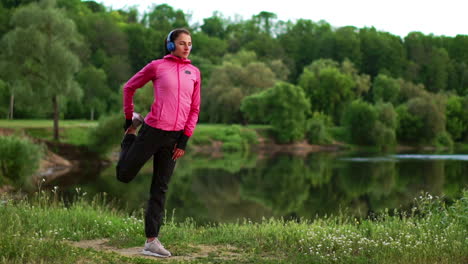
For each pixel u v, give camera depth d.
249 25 152.62
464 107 83.81
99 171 31.38
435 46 135.50
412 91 91.81
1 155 21.33
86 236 6.21
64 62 37.09
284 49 129.75
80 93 39.84
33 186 22.69
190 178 31.34
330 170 37.22
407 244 5.72
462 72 127.31
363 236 6.61
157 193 5.07
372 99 107.31
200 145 58.94
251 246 5.80
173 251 5.35
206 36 126.50
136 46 103.06
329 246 5.83
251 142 65.62
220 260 4.84
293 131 67.38
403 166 40.19
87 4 130.12
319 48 128.88
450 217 7.48
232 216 18.42
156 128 4.77
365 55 127.19
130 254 5.10
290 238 6.26
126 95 4.80
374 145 72.69
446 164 42.09
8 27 79.44
